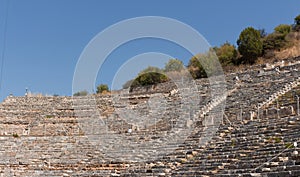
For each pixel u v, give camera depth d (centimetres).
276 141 1947
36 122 4094
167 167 2248
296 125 2083
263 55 5906
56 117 4206
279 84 3397
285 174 1526
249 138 2162
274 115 2628
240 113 2912
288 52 5647
